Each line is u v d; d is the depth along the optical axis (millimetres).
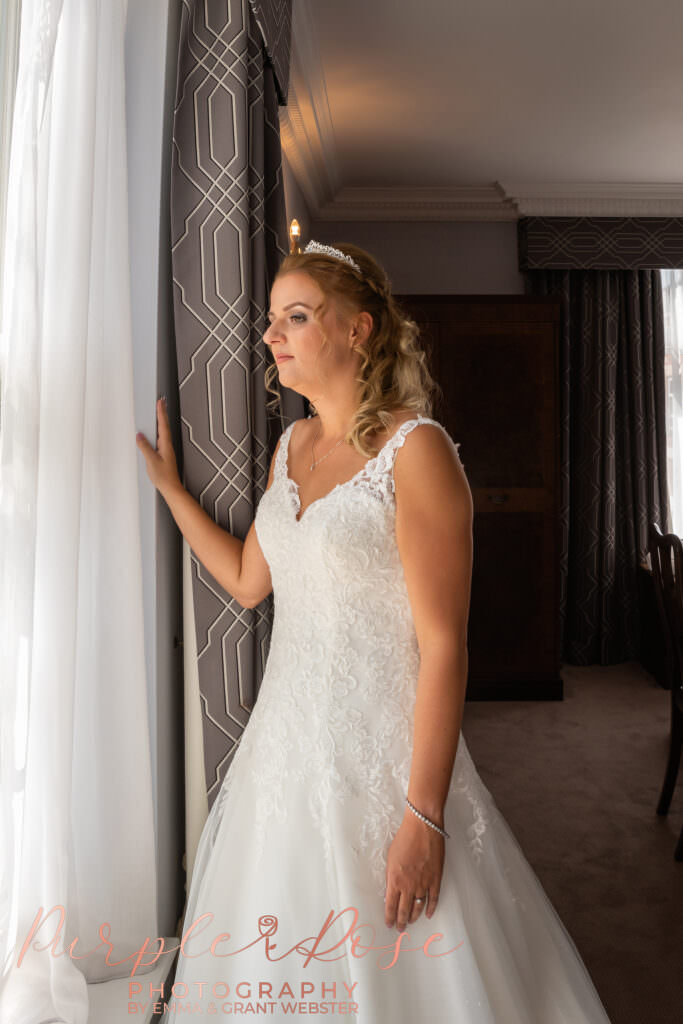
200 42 1717
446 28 3225
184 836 1938
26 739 1223
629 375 5438
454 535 1302
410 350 1517
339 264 1456
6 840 1168
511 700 4605
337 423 1466
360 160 4684
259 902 1333
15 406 1189
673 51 3434
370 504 1328
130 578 1571
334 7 3059
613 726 4152
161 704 1757
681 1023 1966
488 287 5445
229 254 1713
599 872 2703
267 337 1450
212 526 1683
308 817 1322
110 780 1576
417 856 1224
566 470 5363
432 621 1282
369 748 1309
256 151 1813
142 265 1708
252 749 1477
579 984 1415
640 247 5273
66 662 1341
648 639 5152
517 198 5180
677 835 2963
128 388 1572
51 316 1356
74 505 1355
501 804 3238
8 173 1304
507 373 4492
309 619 1376
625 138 4387
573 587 5430
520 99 3887
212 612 1742
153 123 1709
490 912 1312
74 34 1387
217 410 1724
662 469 5461
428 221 5430
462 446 4512
